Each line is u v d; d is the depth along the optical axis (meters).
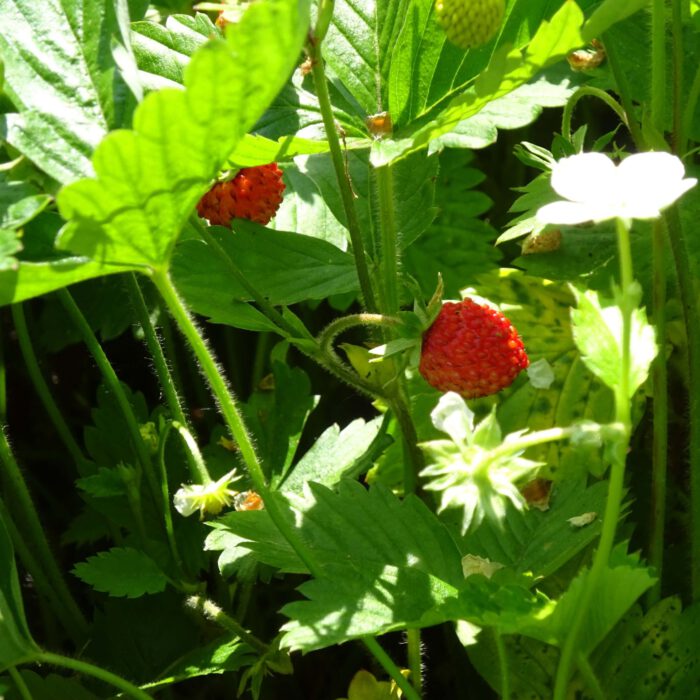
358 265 0.15
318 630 0.12
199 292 0.15
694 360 0.15
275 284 0.16
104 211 0.10
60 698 0.15
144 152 0.09
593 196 0.10
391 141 0.14
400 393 0.15
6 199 0.12
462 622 0.14
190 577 0.17
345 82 0.16
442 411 0.10
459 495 0.10
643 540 0.17
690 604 0.15
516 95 0.17
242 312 0.15
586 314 0.10
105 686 0.16
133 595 0.15
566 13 0.11
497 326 0.14
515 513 0.14
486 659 0.14
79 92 0.12
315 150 0.14
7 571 0.13
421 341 0.14
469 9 0.13
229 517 0.14
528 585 0.12
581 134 0.15
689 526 0.16
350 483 0.14
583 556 0.15
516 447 0.10
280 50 0.09
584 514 0.14
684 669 0.14
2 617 0.13
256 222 0.16
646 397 0.17
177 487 0.17
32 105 0.11
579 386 0.17
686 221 0.17
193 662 0.15
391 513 0.13
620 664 0.14
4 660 0.13
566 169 0.10
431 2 0.15
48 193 0.12
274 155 0.14
